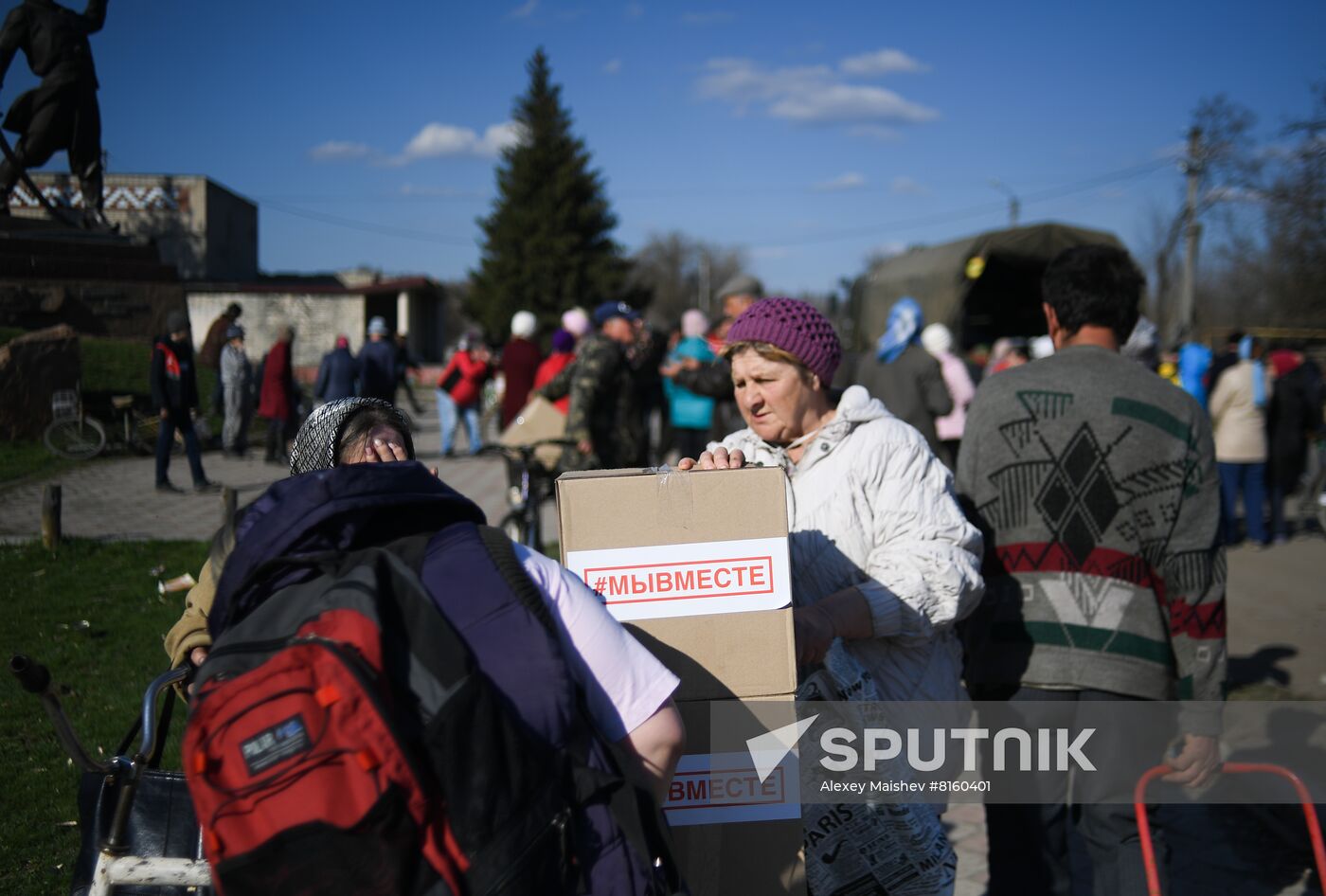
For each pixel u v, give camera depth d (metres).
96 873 1.90
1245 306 35.41
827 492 2.44
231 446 15.64
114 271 18.08
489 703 1.48
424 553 1.61
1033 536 2.69
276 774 1.36
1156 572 2.66
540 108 59.41
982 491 2.78
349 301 41.44
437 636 1.50
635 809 1.60
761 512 2.02
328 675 1.39
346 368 15.08
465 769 1.44
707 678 2.00
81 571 7.40
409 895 1.40
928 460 2.49
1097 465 2.64
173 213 40.22
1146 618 2.64
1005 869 2.78
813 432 2.56
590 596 1.75
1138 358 6.92
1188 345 11.97
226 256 43.94
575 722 1.59
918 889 2.39
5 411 14.43
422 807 1.40
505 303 57.38
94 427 14.41
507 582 1.60
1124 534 2.64
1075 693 2.66
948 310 17.86
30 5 17.89
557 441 7.39
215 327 17.39
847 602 2.27
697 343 10.41
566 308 57.53
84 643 5.80
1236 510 11.44
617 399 7.45
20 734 4.56
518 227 58.47
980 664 2.76
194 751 1.38
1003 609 2.72
